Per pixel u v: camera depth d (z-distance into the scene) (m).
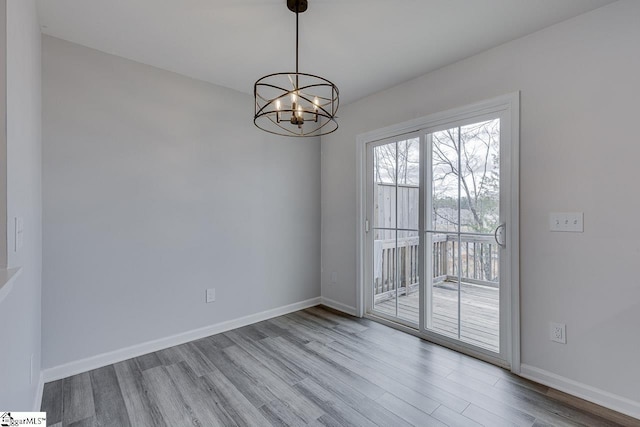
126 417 1.69
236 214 3.03
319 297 3.80
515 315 2.11
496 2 1.73
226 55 2.35
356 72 2.63
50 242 2.05
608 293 1.75
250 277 3.14
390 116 2.96
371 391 1.93
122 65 2.36
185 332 2.68
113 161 2.31
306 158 3.64
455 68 2.46
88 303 2.20
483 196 2.34
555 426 1.60
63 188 2.10
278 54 2.34
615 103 1.72
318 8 1.79
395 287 3.03
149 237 2.49
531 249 2.05
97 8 1.78
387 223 3.09
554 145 1.94
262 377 2.09
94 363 2.21
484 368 2.20
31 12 1.58
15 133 1.15
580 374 1.85
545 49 1.98
